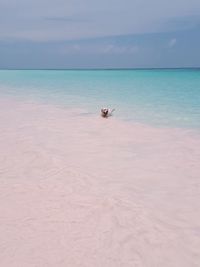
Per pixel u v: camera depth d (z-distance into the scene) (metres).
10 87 35.31
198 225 4.59
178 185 6.08
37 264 3.60
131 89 30.16
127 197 5.47
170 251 3.94
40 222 4.52
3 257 3.71
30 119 13.60
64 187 5.83
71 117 14.25
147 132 10.95
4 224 4.45
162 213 4.93
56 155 7.88
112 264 3.66
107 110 14.04
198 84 38.22
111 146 8.97
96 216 4.75
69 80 53.47
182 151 8.49
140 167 7.12
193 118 13.57
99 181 6.20
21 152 8.09
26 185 5.88
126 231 4.36
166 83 41.31
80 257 3.76
